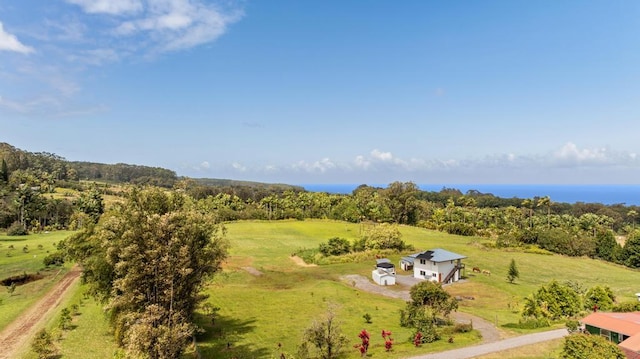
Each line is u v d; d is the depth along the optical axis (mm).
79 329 38250
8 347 34438
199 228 30953
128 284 27844
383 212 135250
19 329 38906
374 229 89938
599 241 90500
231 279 62625
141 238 28344
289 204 148875
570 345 25766
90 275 36656
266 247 91250
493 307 48969
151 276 28438
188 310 31047
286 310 46312
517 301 51656
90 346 34188
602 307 45844
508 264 76938
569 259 85500
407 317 40156
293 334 37688
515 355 29734
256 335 37344
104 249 33688
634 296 56781
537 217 147875
